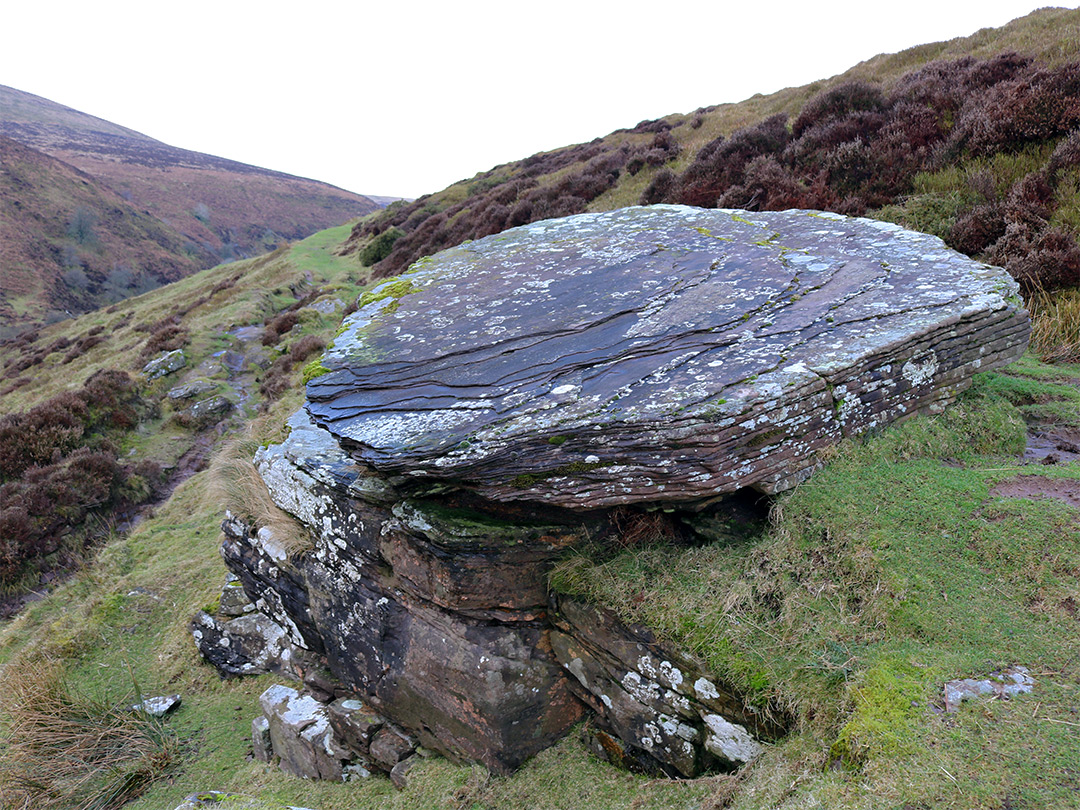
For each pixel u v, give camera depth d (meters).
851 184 8.73
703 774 2.78
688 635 2.74
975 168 7.63
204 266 102.06
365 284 23.81
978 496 2.93
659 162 15.71
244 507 5.62
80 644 6.56
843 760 2.08
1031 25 13.76
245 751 5.02
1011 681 2.12
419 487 3.30
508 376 3.41
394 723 4.12
